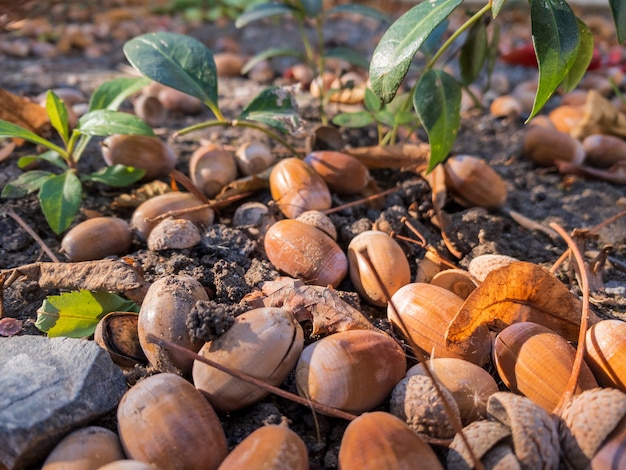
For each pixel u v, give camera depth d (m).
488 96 0.36
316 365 0.13
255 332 0.13
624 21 0.16
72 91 0.31
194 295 0.15
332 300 0.15
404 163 0.23
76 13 0.51
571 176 0.27
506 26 0.54
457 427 0.12
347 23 0.55
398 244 0.19
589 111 0.29
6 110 0.24
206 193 0.22
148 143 0.22
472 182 0.22
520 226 0.22
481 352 0.15
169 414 0.12
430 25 0.16
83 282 0.16
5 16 0.35
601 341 0.14
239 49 0.46
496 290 0.14
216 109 0.21
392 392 0.14
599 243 0.22
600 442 0.11
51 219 0.19
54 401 0.13
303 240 0.17
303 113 0.31
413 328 0.15
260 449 0.11
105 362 0.14
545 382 0.13
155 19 0.53
